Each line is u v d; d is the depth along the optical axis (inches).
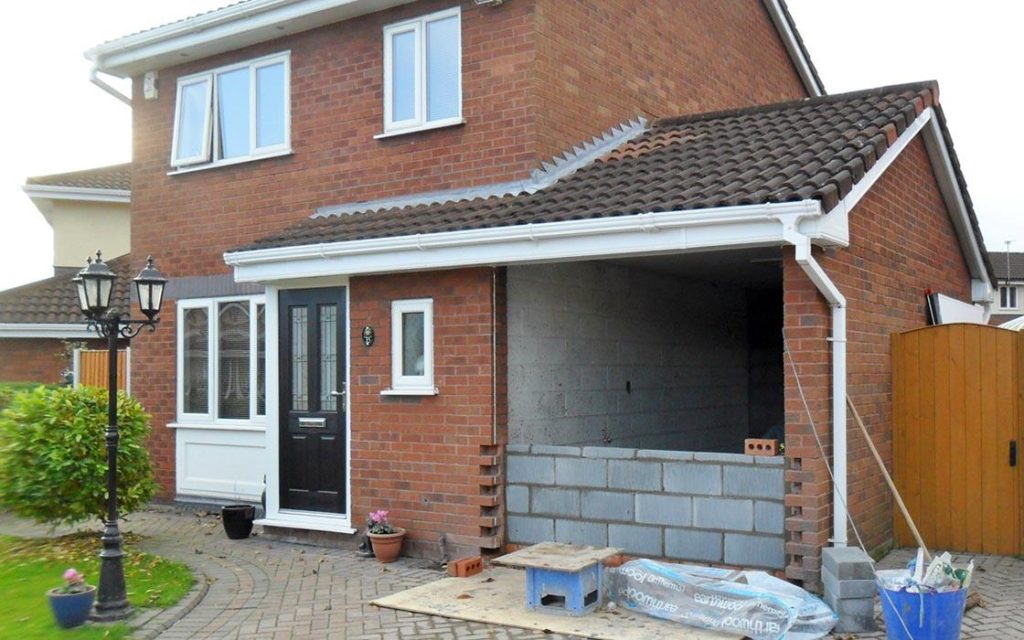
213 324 476.1
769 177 298.7
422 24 411.8
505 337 346.3
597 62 423.2
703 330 506.9
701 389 501.0
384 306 367.2
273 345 404.2
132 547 379.6
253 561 354.3
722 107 544.4
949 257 448.5
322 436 389.4
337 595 302.5
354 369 375.6
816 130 348.8
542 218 314.3
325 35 442.3
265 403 429.1
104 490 373.7
